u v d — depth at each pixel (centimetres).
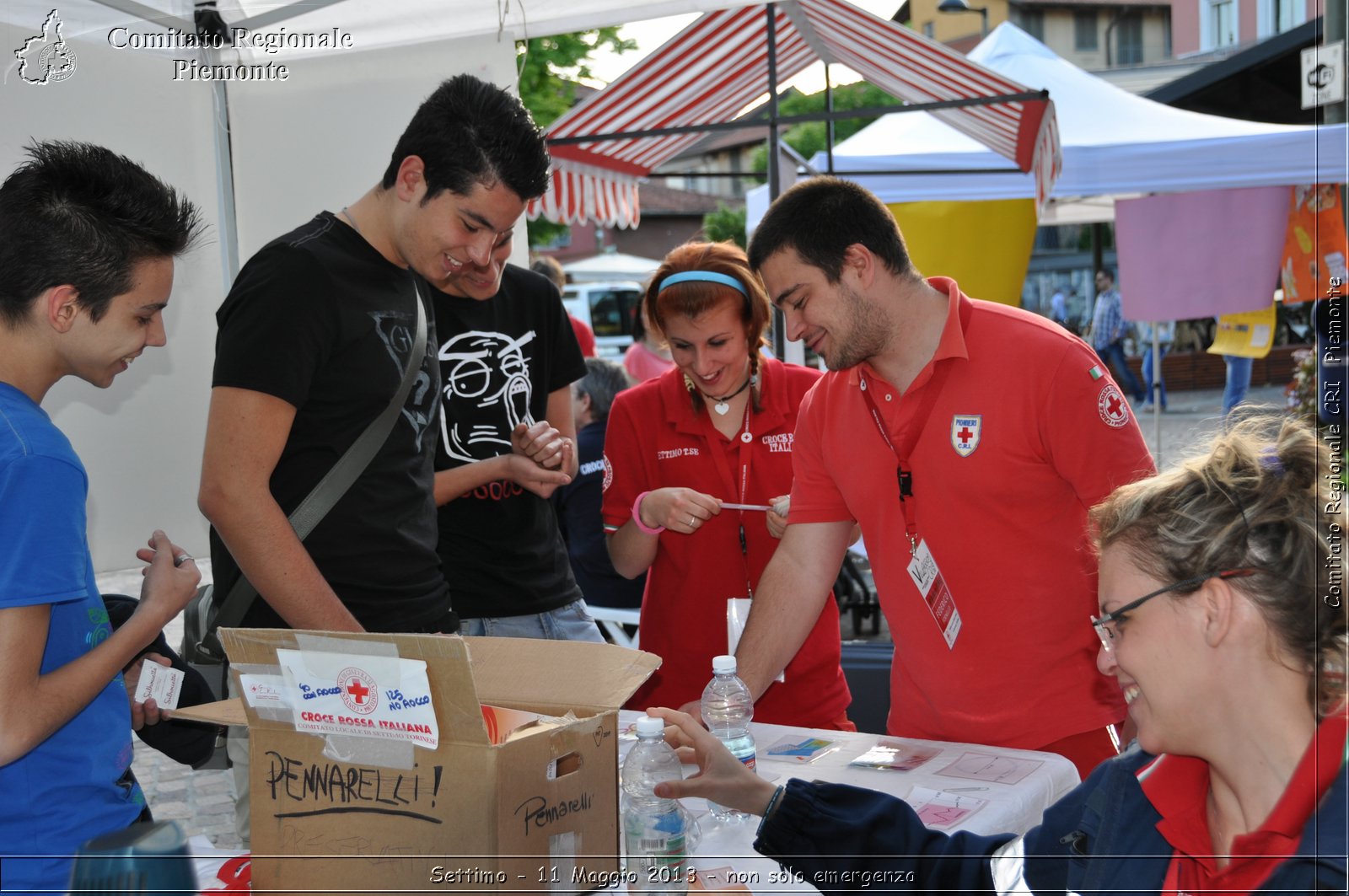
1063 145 625
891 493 200
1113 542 108
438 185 187
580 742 124
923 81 483
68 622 146
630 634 415
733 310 244
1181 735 105
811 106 1941
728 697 183
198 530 314
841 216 188
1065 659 192
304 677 118
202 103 300
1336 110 278
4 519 129
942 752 176
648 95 456
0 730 127
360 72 305
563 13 302
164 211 148
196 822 238
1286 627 99
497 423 266
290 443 193
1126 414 185
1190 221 629
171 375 305
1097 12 2644
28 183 140
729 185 2927
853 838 128
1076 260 1952
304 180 308
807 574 214
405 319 202
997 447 187
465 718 112
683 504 242
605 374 404
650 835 128
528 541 270
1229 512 101
